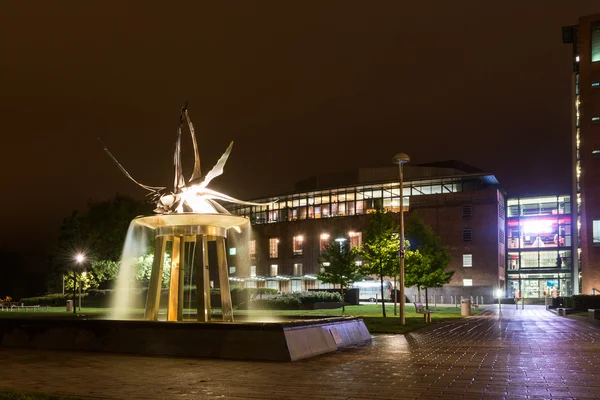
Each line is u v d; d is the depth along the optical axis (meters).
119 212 61.12
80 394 8.87
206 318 16.53
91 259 61.09
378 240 36.12
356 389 9.41
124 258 59.66
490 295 76.94
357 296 60.09
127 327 14.42
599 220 62.69
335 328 16.42
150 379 10.33
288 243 94.56
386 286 81.81
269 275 96.12
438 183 83.38
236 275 99.81
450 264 79.88
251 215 102.50
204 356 13.40
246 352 13.14
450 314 42.25
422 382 10.16
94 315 33.03
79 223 62.88
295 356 13.11
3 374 10.88
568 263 86.31
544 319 35.66
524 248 89.31
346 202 89.88
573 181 74.81
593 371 11.73
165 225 16.92
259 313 35.06
